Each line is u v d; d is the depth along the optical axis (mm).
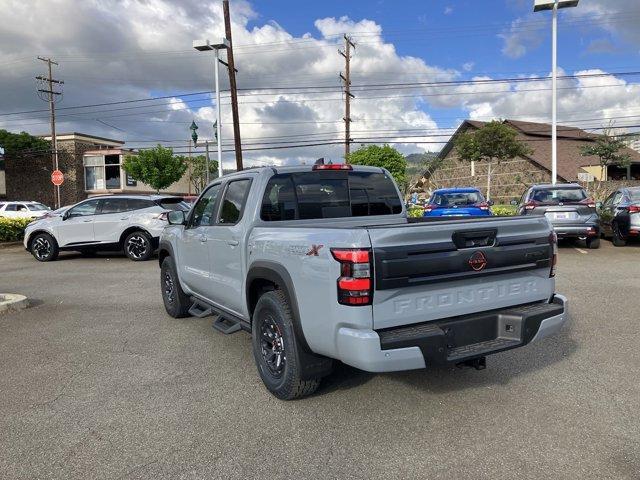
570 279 9016
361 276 3314
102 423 3832
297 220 4895
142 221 13016
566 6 19672
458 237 3656
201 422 3826
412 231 3459
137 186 49062
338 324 3430
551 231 4238
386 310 3426
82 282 10102
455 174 47719
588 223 12555
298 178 4953
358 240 3324
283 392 4078
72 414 3994
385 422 3766
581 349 5254
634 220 12594
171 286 6961
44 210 28969
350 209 5230
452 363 3557
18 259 14039
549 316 3992
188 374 4824
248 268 4570
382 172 5535
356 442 3486
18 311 7578
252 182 4824
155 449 3445
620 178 41469
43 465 3270
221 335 6121
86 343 5883
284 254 3932
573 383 4387
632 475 3025
